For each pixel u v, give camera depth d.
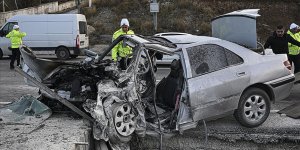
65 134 5.60
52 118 6.45
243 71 6.25
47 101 6.84
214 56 6.15
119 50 6.95
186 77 5.80
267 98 6.52
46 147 5.07
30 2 34.34
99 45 22.16
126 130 5.59
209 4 26.27
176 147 6.02
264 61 6.54
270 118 7.13
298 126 6.66
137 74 5.85
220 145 6.09
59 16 18.59
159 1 27.00
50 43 18.67
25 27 18.61
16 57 14.41
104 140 5.64
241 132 6.39
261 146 6.11
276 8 26.14
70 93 6.22
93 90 6.14
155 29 19.42
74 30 18.55
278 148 6.06
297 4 26.42
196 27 23.66
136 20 24.47
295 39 9.55
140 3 26.59
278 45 9.30
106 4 27.28
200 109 5.83
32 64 6.29
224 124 6.79
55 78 6.52
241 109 6.29
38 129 5.84
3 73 13.34
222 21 7.10
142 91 6.21
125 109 5.61
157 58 6.77
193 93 5.74
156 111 5.79
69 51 18.72
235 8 25.95
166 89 6.40
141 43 5.84
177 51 6.00
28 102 6.74
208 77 5.93
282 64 6.69
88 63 6.53
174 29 23.50
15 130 5.78
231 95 6.12
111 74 5.98
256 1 26.55
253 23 6.47
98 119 5.51
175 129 5.79
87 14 26.19
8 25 18.52
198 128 6.55
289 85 6.78
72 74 6.41
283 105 8.20
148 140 6.08
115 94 5.64
